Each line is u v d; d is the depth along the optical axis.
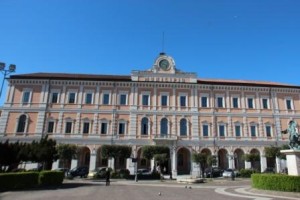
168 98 58.12
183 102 58.34
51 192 22.67
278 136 57.81
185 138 55.88
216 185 32.72
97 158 53.81
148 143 54.81
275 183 21.59
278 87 61.03
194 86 59.28
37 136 53.69
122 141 54.69
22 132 54.03
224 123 57.72
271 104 60.00
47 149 35.38
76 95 57.12
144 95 58.06
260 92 60.69
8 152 29.94
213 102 58.81
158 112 56.81
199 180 37.31
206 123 57.22
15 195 20.20
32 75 58.31
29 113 55.28
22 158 32.78
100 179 42.97
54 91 57.16
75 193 22.08
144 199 18.52
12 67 35.44
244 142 56.84
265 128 58.41
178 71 60.62
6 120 54.38
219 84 59.75
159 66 60.31
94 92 57.62
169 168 53.31
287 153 24.53
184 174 55.03
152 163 52.62
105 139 54.56
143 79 59.00
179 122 56.75
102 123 55.78
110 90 57.97
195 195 21.25
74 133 54.69
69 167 52.25
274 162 56.34
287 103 60.75
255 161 54.41
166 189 26.75
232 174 44.00
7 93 56.03
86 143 54.28
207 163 49.81
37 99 56.22
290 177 20.80
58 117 55.47
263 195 20.86
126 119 56.22
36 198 18.55
